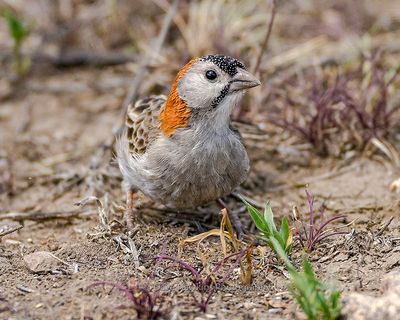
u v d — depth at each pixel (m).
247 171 9.88
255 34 15.07
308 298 7.24
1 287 8.47
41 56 15.52
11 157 12.82
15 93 14.88
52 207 11.29
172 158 9.45
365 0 16.23
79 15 16.14
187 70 9.41
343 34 15.06
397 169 11.70
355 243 9.17
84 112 14.27
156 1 15.84
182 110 9.38
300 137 12.43
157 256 8.66
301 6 16.05
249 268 8.30
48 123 13.94
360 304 7.21
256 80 9.32
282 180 11.64
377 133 12.28
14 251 9.63
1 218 10.66
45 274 8.80
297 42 15.24
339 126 12.29
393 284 7.62
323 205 10.27
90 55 15.57
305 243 9.30
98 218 10.48
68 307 7.89
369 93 12.67
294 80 13.52
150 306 7.56
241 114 12.73
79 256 9.20
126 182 10.55
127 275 8.66
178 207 10.02
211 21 14.87
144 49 15.05
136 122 10.28
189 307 7.79
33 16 16.09
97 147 13.05
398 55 14.59
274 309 7.81
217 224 10.38
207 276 8.34
